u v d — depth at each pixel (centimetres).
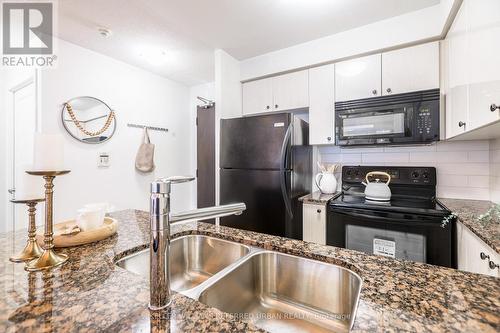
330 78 213
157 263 53
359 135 197
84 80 229
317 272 83
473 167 189
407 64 182
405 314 49
